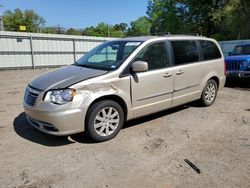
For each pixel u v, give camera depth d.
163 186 2.80
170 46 4.86
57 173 3.08
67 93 3.56
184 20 41.91
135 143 3.95
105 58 4.72
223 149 3.71
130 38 4.97
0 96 7.66
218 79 6.11
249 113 5.53
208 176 2.99
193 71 5.26
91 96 3.71
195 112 5.59
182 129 4.56
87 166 3.25
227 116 5.32
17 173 3.08
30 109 3.78
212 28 37.81
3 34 16.59
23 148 3.78
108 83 3.87
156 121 4.99
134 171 3.12
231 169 3.14
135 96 4.24
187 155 3.53
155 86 4.50
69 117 3.57
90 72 4.03
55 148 3.78
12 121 5.03
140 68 4.04
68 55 20.33
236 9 27.77
